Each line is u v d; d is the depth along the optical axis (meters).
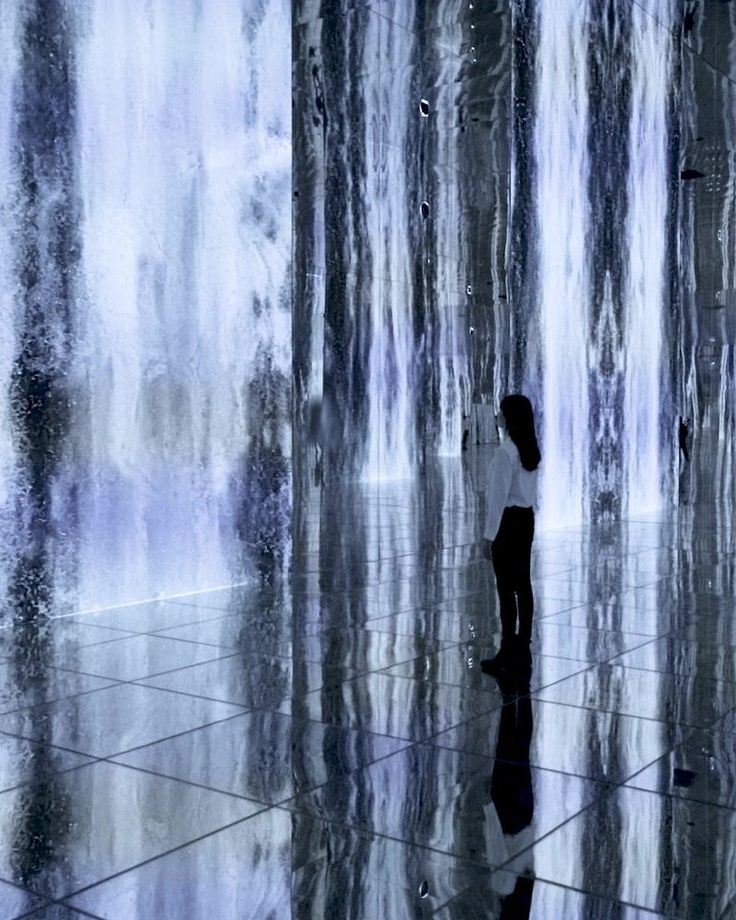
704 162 22.61
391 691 6.50
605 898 3.76
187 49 9.48
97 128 8.74
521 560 7.20
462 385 33.50
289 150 10.54
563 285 16.12
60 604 8.66
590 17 16.25
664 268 18.89
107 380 8.94
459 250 29.02
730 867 4.02
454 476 27.84
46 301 8.41
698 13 15.80
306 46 16.14
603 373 17.25
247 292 10.16
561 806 4.64
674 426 19.67
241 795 4.73
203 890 3.80
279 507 10.64
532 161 15.20
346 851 4.14
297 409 25.75
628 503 18.16
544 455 15.87
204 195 9.71
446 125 20.27
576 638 8.11
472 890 3.81
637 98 17.61
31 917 3.59
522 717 5.98
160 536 9.52
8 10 8.01
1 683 6.55
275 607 9.17
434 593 9.97
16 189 8.15
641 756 5.31
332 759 5.22
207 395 9.86
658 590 10.34
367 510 18.56
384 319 28.14
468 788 4.84
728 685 6.71
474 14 14.34
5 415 8.17
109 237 8.89
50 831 4.32
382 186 25.84
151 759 5.19
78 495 8.76
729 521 17.17
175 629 8.19
